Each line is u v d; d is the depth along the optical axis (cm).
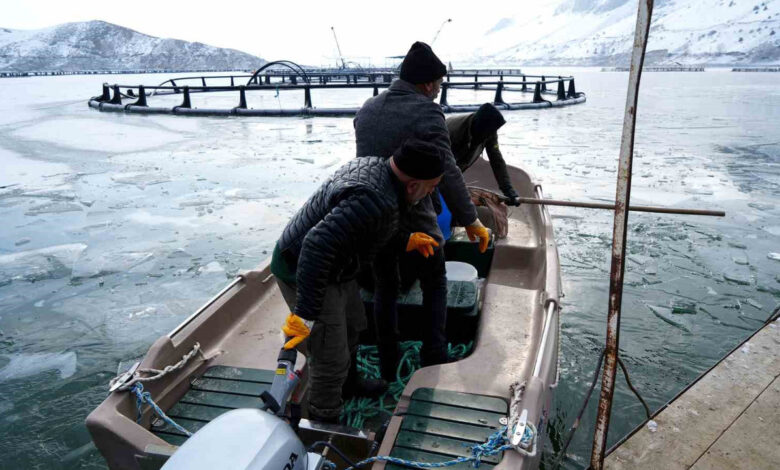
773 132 1365
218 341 245
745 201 701
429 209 216
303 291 153
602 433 197
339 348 185
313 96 3195
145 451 166
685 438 236
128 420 175
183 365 212
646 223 607
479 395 198
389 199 155
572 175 878
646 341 357
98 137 1398
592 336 363
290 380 149
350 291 196
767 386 268
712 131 1395
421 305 258
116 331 388
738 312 395
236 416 129
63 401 307
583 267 480
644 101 2488
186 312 416
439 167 153
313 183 851
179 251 551
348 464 176
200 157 1094
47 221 663
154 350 203
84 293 453
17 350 363
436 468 166
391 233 170
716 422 245
